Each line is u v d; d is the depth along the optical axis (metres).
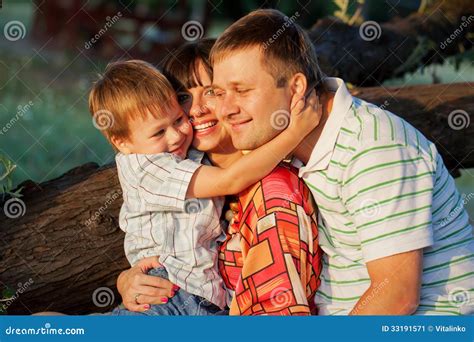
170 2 7.65
